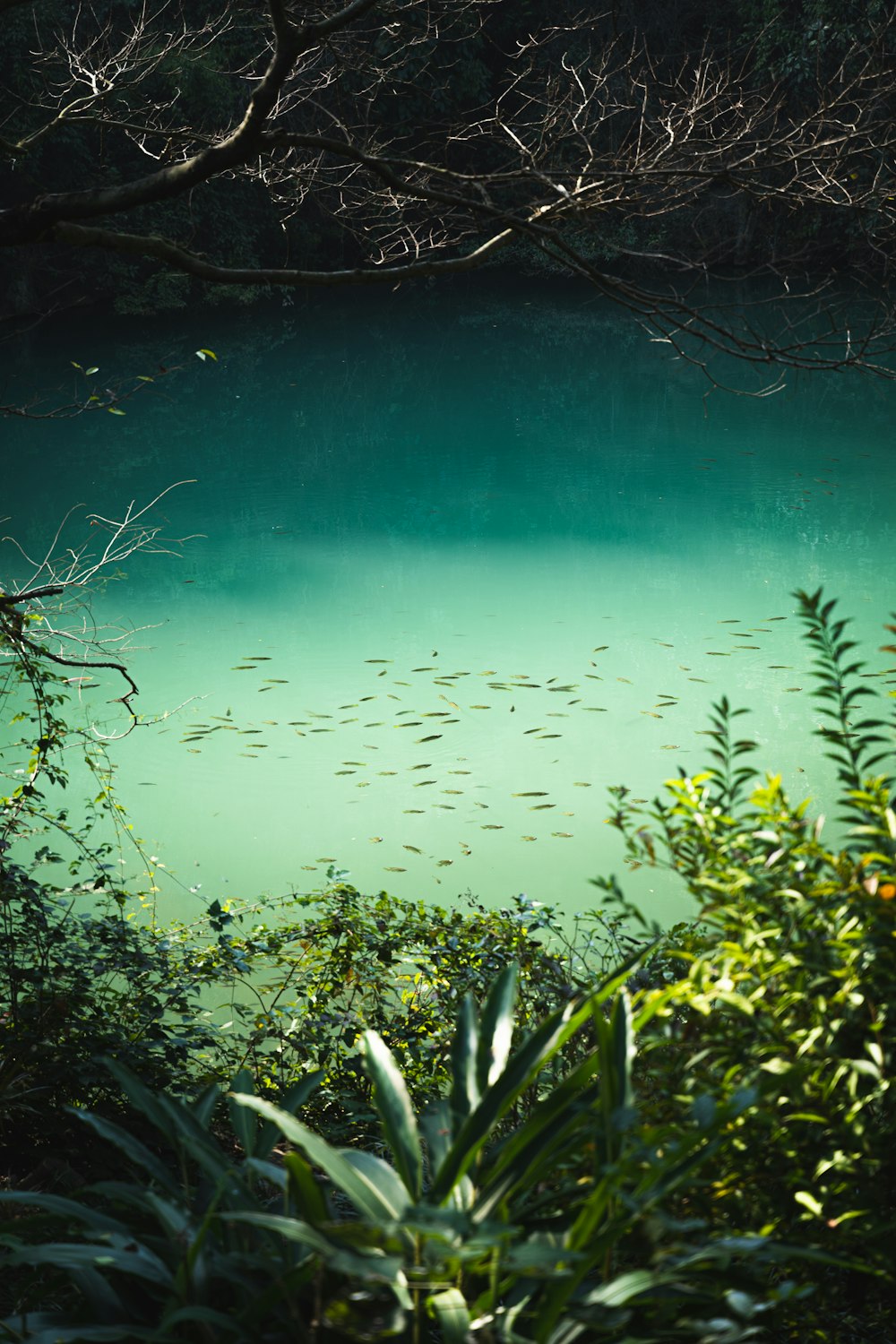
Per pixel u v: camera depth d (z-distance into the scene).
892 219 4.77
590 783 9.25
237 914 6.59
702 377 24.72
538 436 20.75
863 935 2.16
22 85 20.69
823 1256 1.92
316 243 31.00
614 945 6.05
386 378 25.19
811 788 8.80
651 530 15.90
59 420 21.36
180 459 19.52
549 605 13.42
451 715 10.59
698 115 4.71
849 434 20.48
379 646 12.32
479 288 35.12
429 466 19.12
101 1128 2.52
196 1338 2.16
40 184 23.23
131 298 27.34
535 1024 4.88
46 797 8.91
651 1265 1.98
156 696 11.05
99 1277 2.29
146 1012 5.20
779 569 14.41
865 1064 2.01
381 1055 2.49
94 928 5.38
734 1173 2.18
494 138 5.62
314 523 16.41
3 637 5.64
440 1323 2.11
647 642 12.30
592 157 4.45
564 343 28.33
